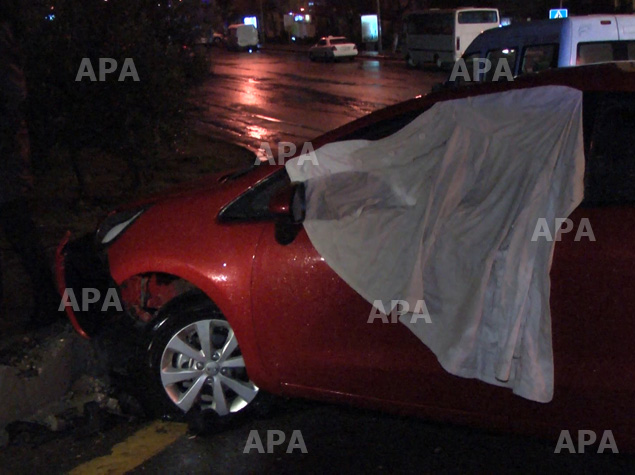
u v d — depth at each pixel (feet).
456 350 9.89
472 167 10.46
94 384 14.02
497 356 9.73
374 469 11.35
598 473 11.00
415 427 12.53
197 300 12.25
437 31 96.58
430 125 11.13
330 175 11.43
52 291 15.44
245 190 12.12
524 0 122.42
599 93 10.29
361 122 11.96
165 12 28.04
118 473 11.50
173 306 12.36
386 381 10.93
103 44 23.48
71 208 24.90
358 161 11.32
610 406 9.78
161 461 11.79
